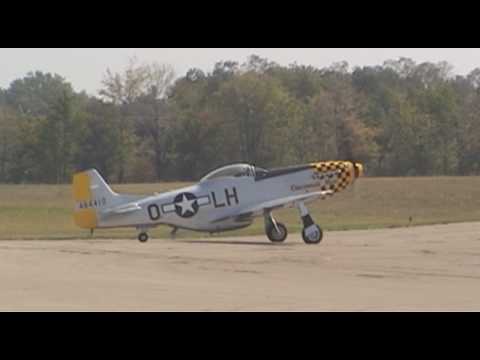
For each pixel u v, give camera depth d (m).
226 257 63.97
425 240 81.12
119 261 61.53
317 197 82.56
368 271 54.06
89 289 46.34
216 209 83.44
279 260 61.34
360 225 111.06
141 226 84.56
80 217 85.44
